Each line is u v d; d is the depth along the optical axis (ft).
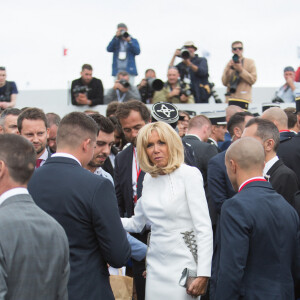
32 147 8.24
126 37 32.07
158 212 11.55
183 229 11.46
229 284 9.96
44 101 33.30
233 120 18.13
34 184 9.82
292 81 31.76
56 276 7.92
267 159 13.58
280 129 16.08
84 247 9.69
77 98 28.45
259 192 10.50
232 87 29.91
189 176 11.44
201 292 11.10
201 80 30.42
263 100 35.83
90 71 28.68
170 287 11.35
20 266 7.53
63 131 10.18
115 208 9.85
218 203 14.70
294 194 12.21
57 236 8.00
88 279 9.61
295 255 10.64
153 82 28.43
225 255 10.10
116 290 11.96
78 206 9.54
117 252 9.74
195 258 11.35
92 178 9.78
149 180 11.98
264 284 10.10
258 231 10.12
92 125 10.35
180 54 30.27
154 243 11.71
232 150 10.90
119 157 14.85
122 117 14.33
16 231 7.59
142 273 14.17
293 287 10.41
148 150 11.66
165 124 11.74
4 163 7.94
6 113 15.94
